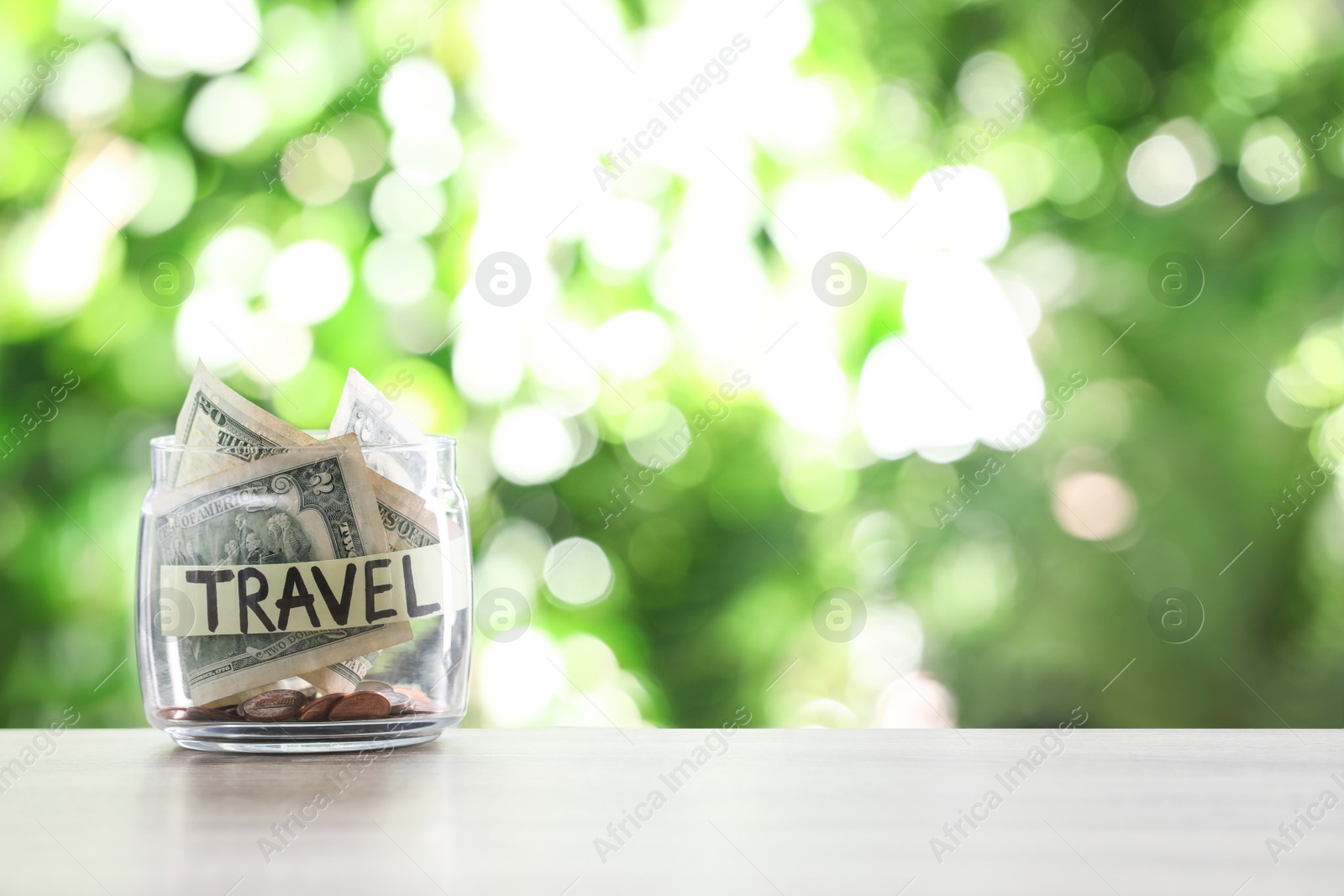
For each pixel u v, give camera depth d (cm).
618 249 161
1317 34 175
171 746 78
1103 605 171
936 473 170
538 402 159
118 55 152
